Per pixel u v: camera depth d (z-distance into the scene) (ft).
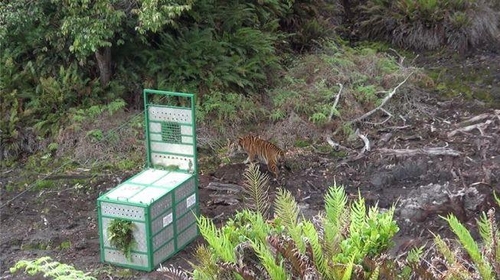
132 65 43.14
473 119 42.04
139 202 29.14
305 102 42.01
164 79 42.09
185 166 31.94
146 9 36.17
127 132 39.78
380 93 44.16
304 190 35.91
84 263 30.60
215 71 42.34
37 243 32.22
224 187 35.96
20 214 34.63
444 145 39.42
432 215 32.35
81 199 35.70
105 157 38.70
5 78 41.22
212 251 23.39
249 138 36.99
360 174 37.24
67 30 37.73
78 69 42.57
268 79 44.47
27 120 40.40
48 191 36.47
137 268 29.99
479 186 35.09
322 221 22.39
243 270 20.76
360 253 20.93
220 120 40.86
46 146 39.73
